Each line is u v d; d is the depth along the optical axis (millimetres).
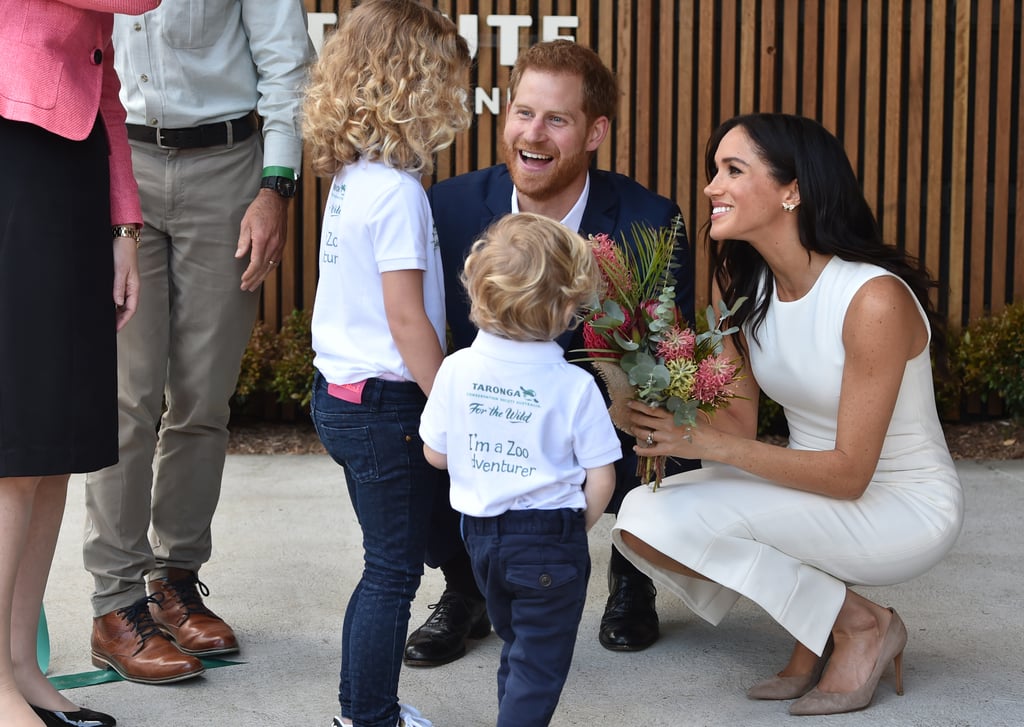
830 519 2906
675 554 2873
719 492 2945
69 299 2611
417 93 2645
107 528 3188
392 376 2682
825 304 2920
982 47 5922
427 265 2688
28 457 2572
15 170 2545
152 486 3406
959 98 5949
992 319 5902
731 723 2865
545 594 2516
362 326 2701
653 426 2863
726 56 6055
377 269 2666
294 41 3285
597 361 2818
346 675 2742
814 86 6074
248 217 3213
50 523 2838
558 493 2529
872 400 2846
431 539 3191
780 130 2896
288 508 4809
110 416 2738
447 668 3238
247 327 3361
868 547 2904
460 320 3385
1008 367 5762
